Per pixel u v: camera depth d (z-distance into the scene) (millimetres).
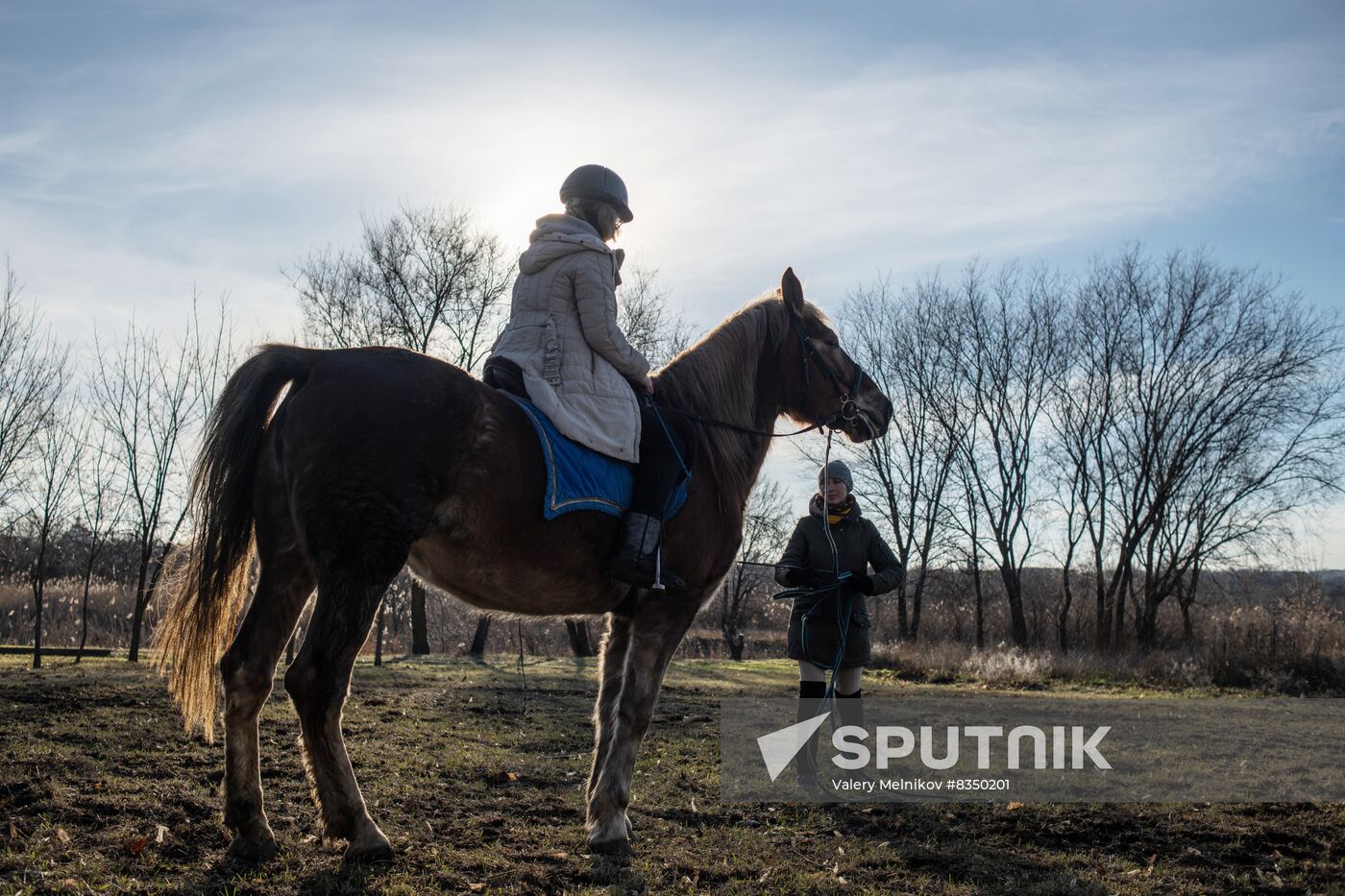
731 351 5238
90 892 3395
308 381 3879
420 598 23781
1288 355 28578
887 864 4465
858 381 5840
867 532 6480
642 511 4352
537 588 4270
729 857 4398
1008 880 4250
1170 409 30312
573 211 4715
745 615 37156
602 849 4305
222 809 4504
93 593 20219
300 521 3766
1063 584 32375
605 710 4859
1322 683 16844
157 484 14398
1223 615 25000
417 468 3773
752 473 5262
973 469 32438
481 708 9000
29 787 4676
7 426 14820
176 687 3912
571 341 4379
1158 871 4406
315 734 3746
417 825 4531
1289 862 4570
